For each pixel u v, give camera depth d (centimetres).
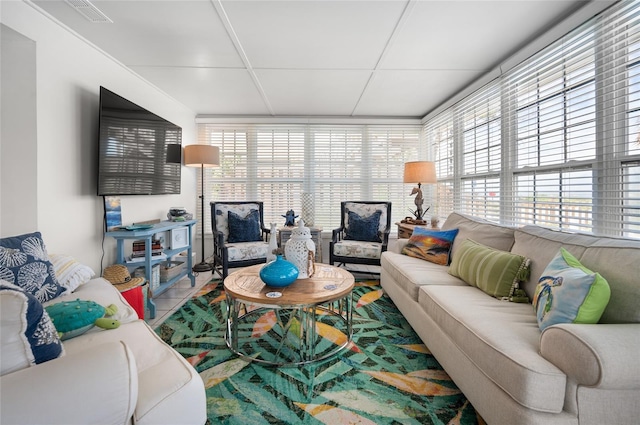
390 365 174
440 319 159
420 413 136
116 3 181
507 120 261
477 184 310
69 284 160
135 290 205
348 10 190
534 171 235
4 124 182
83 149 224
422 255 261
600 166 181
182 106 382
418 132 441
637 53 162
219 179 434
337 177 441
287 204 438
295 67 273
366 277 362
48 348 81
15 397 63
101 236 244
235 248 321
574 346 95
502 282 169
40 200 189
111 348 81
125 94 272
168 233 331
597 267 131
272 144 435
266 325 227
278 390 151
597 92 181
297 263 204
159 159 305
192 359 179
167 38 223
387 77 296
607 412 96
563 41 198
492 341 117
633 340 95
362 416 134
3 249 139
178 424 90
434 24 207
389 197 444
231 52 245
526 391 97
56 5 183
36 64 185
